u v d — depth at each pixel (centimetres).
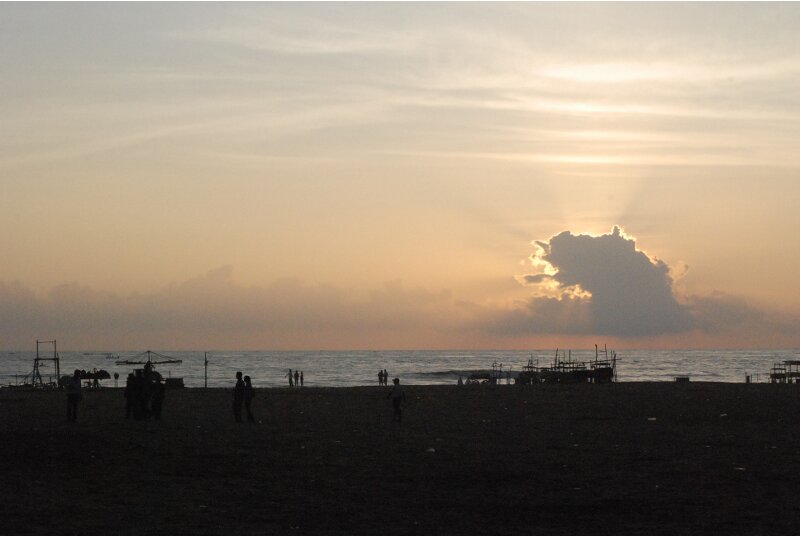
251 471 2403
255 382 13350
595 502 1936
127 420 4122
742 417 4419
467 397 6569
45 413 4659
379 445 3075
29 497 1939
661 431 3631
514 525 1688
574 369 10625
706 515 1784
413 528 1653
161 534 1566
